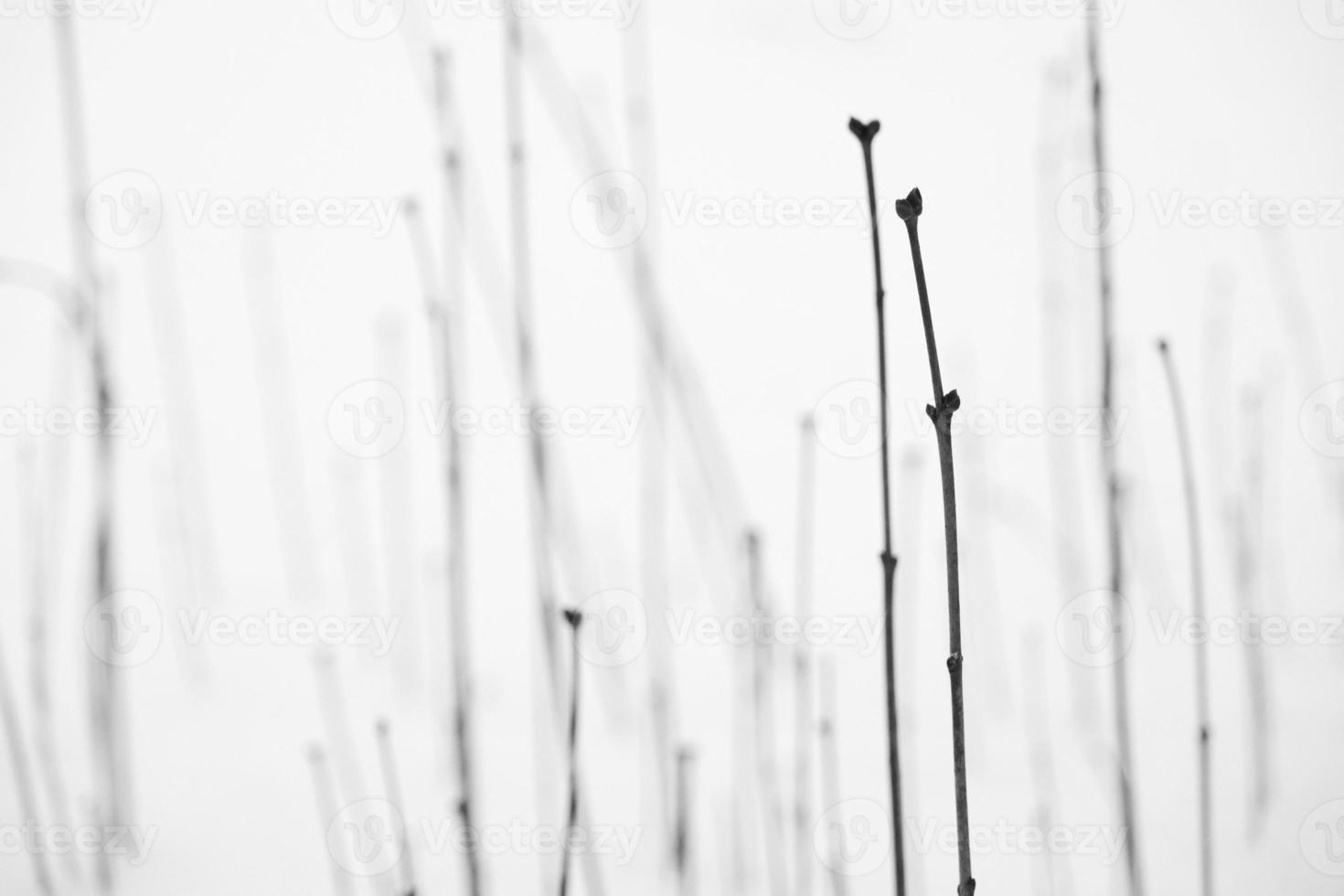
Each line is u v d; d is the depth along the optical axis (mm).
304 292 2584
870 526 2188
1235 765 1678
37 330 2490
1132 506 2094
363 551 2215
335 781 1701
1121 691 1579
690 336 2480
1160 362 2293
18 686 1926
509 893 1574
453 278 2189
